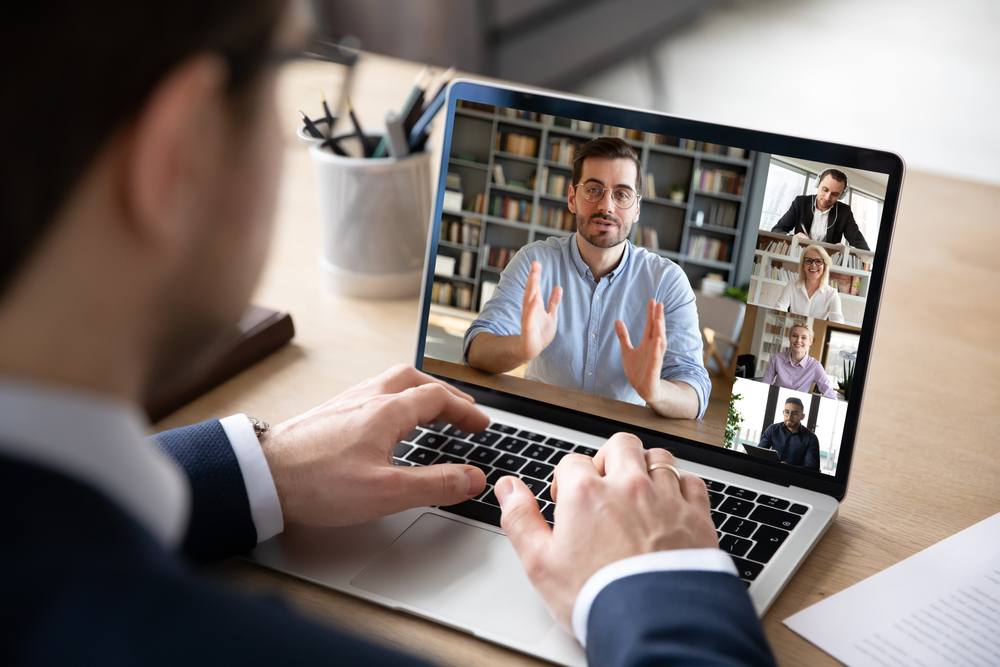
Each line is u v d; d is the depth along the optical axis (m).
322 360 0.82
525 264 0.73
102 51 0.20
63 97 0.20
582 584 0.46
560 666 0.47
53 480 0.20
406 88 1.35
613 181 0.70
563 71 4.05
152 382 0.27
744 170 0.66
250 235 0.26
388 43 4.24
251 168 0.25
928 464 0.69
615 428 0.70
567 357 0.71
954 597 0.52
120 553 0.20
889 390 0.80
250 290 0.28
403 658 0.22
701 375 0.67
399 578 0.52
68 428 0.22
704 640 0.39
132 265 0.23
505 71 4.04
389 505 0.55
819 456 0.63
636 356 0.69
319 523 0.55
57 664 0.18
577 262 0.71
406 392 0.63
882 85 3.76
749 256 0.66
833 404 0.63
